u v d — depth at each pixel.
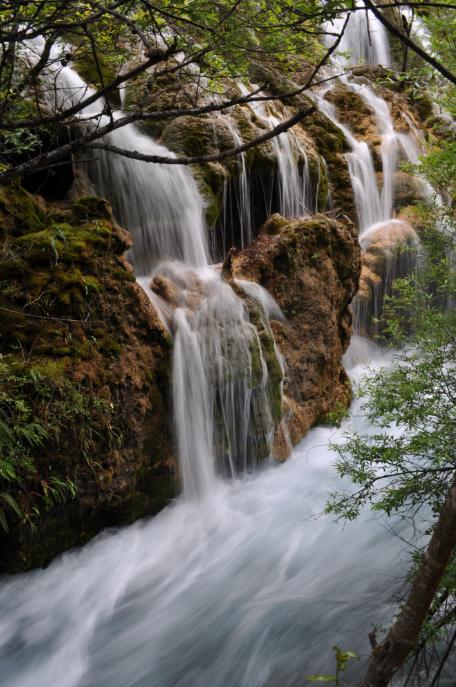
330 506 4.10
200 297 5.78
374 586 4.46
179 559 4.92
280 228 6.79
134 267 6.22
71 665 3.99
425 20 3.99
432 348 3.89
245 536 5.17
